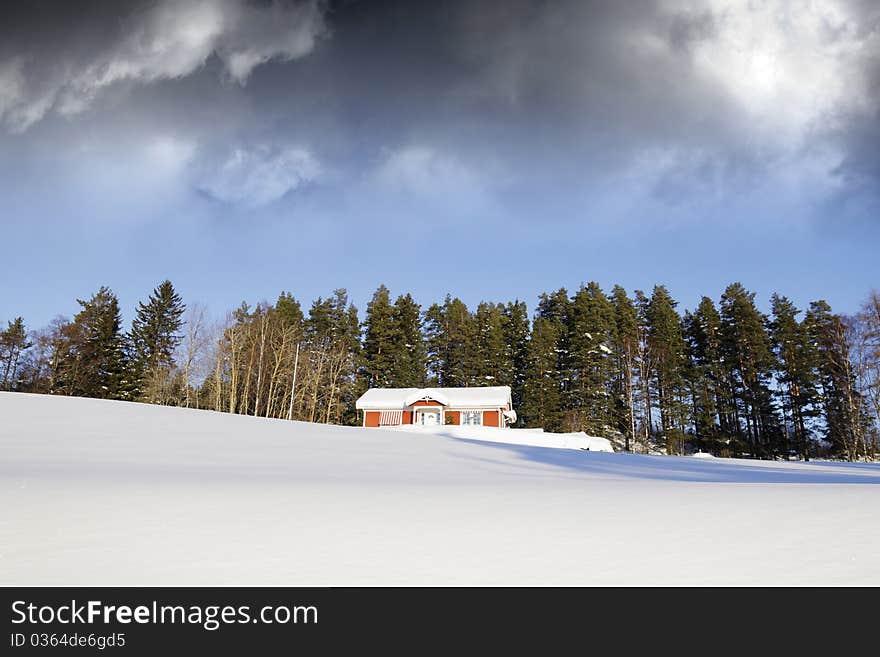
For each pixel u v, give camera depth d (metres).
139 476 10.01
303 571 3.77
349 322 63.28
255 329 51.81
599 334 54.03
